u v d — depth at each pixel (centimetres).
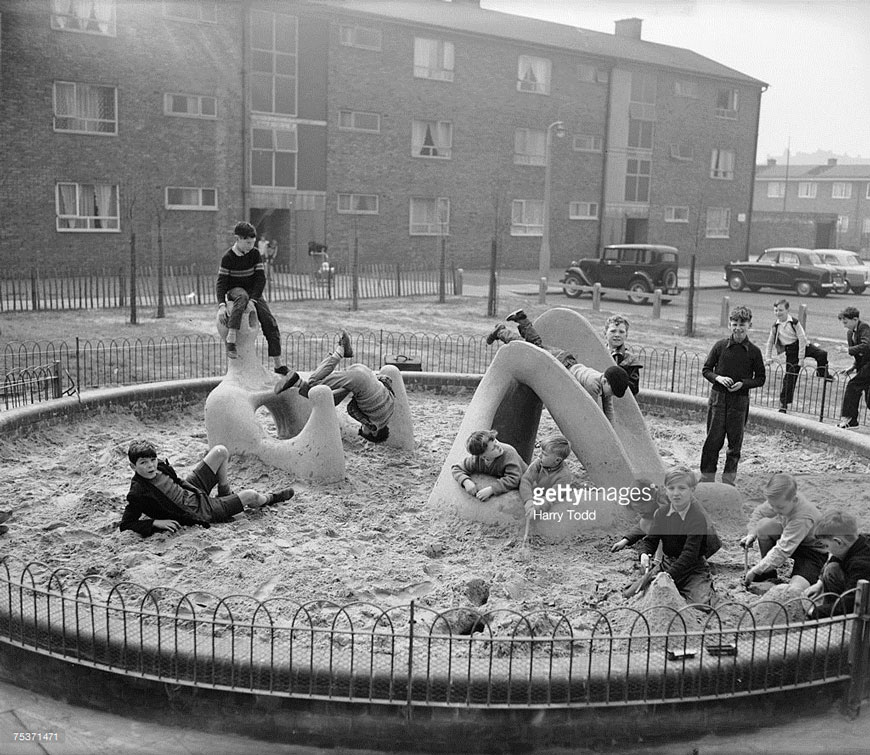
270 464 898
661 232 4559
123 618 546
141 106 3073
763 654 549
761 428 1170
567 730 528
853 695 561
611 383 784
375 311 2480
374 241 3778
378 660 534
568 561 716
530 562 712
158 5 3045
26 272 2948
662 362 1783
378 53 3644
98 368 1470
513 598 649
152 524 733
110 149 3039
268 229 3597
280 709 527
